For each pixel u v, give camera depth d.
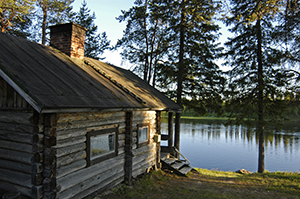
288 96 13.23
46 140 4.77
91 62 10.18
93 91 6.36
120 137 7.42
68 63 7.91
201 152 25.55
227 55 14.94
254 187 8.77
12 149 5.04
